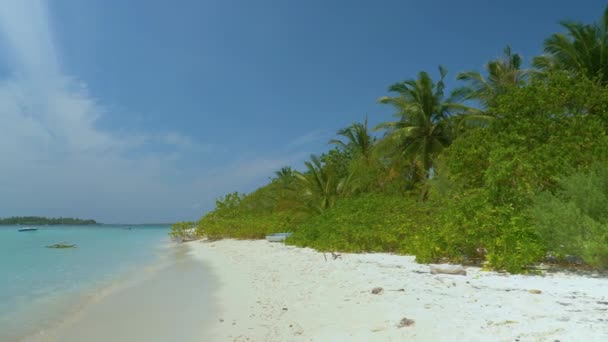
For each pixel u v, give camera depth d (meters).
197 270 13.10
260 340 5.28
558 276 8.01
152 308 7.75
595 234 8.02
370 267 10.33
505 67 23.48
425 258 10.39
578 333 4.38
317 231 18.33
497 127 14.30
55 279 12.13
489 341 4.34
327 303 6.80
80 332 6.38
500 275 8.31
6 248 26.94
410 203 15.21
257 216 30.89
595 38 18.11
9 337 6.24
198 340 5.56
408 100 25.36
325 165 29.16
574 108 13.47
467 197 10.82
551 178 10.69
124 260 18.03
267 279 9.94
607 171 9.20
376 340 4.76
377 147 25.06
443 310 5.69
